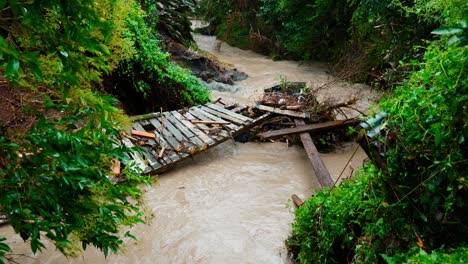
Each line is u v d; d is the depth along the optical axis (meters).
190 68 9.55
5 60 1.01
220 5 15.86
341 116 7.04
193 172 5.36
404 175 2.12
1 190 1.36
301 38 12.15
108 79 6.50
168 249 3.71
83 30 1.23
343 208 2.74
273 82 9.98
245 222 4.16
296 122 6.35
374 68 8.61
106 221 1.75
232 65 11.36
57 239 1.51
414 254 1.89
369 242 2.32
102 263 3.46
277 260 3.53
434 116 1.97
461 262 1.64
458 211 2.00
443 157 1.95
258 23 14.41
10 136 1.54
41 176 1.44
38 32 1.23
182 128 6.07
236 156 5.92
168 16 10.48
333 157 5.90
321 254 2.79
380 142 2.18
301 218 3.23
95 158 1.59
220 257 3.60
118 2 1.89
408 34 6.88
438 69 1.96
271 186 5.01
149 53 6.66
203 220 4.20
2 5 1.03
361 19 8.66
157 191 4.80
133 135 5.66
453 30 1.37
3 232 3.73
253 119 6.51
